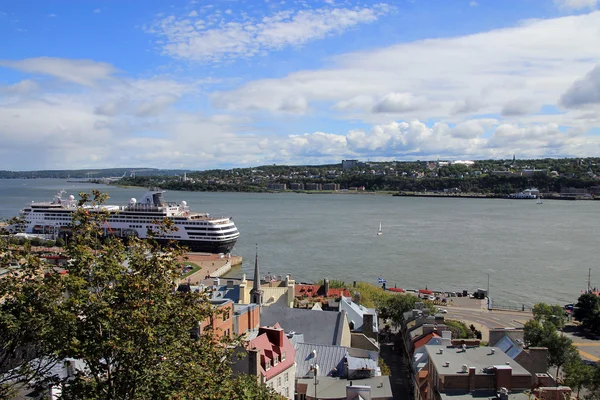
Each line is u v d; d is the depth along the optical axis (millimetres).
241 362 63219
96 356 38062
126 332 38562
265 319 95812
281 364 71688
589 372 82188
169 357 41125
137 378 39406
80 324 38938
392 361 106875
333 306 122750
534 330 98375
